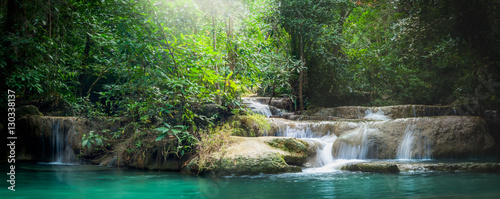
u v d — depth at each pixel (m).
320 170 6.04
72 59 10.92
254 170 5.55
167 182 5.00
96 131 7.86
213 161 5.76
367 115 10.05
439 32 9.73
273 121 8.54
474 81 10.27
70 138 7.95
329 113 10.54
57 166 7.20
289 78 11.50
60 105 9.86
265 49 9.43
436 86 12.01
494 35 8.73
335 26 12.77
